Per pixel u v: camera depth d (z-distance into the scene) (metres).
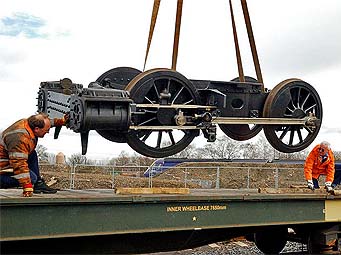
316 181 8.58
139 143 7.02
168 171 25.53
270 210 6.67
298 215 6.93
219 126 8.12
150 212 5.79
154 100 7.01
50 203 5.14
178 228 5.95
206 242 7.16
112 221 5.55
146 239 6.48
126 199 5.57
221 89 7.64
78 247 6.00
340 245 7.94
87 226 5.40
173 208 5.94
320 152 8.30
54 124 6.21
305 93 8.13
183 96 7.17
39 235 5.14
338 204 7.38
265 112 7.82
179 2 7.32
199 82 7.47
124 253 6.37
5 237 4.96
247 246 13.80
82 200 5.31
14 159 5.49
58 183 17.72
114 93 6.18
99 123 6.02
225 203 6.31
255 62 8.03
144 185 19.16
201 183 21.31
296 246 12.59
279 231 8.59
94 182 18.41
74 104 6.05
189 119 7.06
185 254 12.46
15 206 5.02
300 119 7.93
